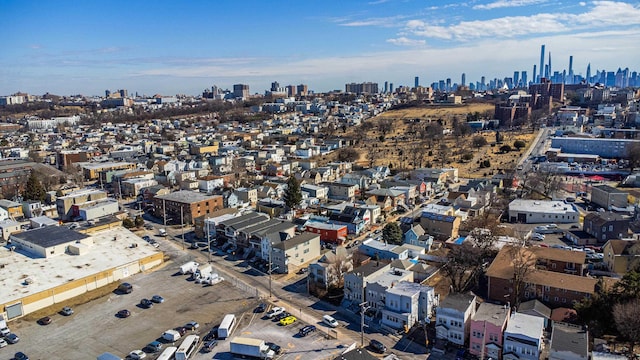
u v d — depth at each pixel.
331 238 95.62
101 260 82.25
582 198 128.50
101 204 117.00
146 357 57.69
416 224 99.56
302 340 60.62
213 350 58.84
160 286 78.06
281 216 111.75
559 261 75.62
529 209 110.12
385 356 56.72
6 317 66.19
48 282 73.00
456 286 74.12
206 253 93.19
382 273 72.75
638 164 156.88
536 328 55.75
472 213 111.06
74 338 62.34
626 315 53.78
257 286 77.62
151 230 108.00
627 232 89.62
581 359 51.00
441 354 57.28
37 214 117.50
